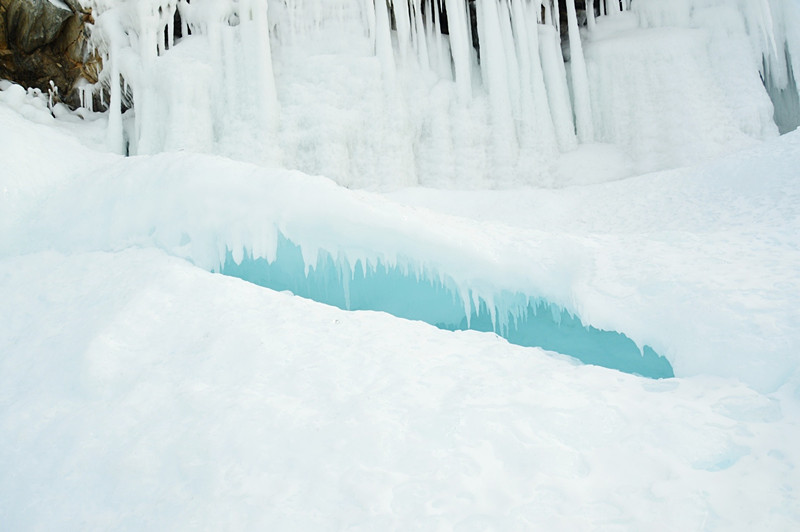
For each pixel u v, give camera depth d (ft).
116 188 39.11
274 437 18.94
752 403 17.90
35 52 65.21
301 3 68.90
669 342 23.66
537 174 71.41
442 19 80.84
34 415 22.08
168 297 29.04
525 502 15.02
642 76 73.10
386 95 69.00
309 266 37.63
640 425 17.58
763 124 70.59
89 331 26.66
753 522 13.44
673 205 51.55
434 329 27.37
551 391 20.11
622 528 13.82
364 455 17.58
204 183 35.32
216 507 16.42
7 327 29.60
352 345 24.70
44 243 38.83
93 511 17.52
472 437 17.85
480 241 34.58
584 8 84.58
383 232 34.17
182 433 19.85
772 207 42.63
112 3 64.49
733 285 24.32
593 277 29.04
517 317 34.63
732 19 73.26
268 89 64.23
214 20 64.90
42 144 47.75
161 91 63.52
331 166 65.10
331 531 14.92
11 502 18.40
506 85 72.23
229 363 23.73
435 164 70.79
